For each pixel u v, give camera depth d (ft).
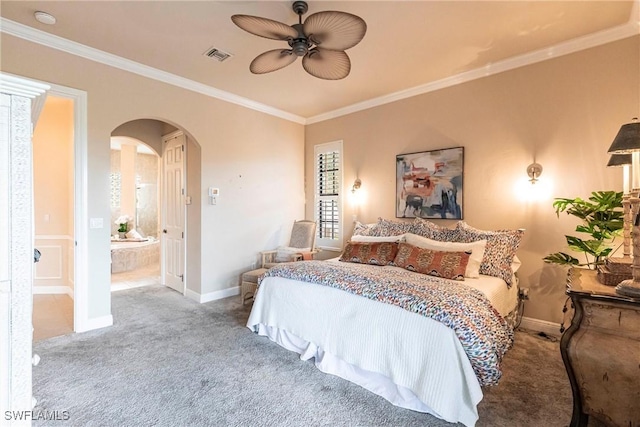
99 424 5.80
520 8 7.93
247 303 13.23
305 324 8.20
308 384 7.19
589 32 9.07
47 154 14.49
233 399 6.61
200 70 11.70
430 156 12.83
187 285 14.43
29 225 3.71
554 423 5.90
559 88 9.98
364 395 6.80
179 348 8.96
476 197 11.73
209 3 7.80
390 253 10.78
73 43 9.68
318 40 7.07
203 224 13.52
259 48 10.05
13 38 8.74
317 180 17.35
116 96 10.77
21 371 3.67
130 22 8.61
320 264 9.98
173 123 12.47
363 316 7.13
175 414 6.11
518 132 10.77
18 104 3.61
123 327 10.53
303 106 15.76
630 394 4.90
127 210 25.36
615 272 5.99
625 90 8.93
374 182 14.85
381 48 9.96
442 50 10.10
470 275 9.08
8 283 3.57
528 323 10.62
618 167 9.09
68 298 13.78
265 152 15.93
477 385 5.62
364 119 15.21
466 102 11.95
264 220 15.93
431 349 6.05
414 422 5.96
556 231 10.10
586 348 5.28
